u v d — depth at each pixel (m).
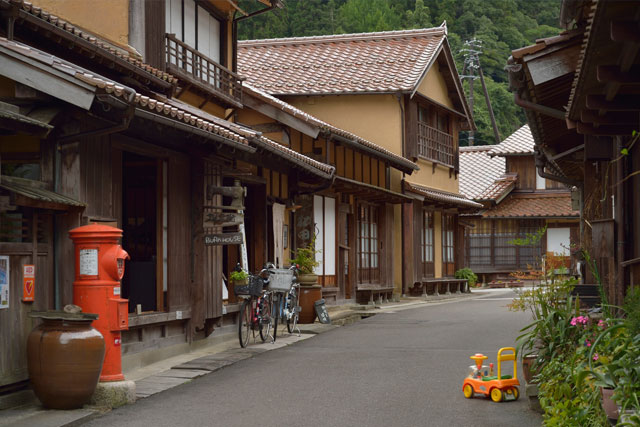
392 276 24.27
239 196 12.50
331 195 20.19
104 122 8.84
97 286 8.45
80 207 8.76
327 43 27.92
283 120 18.81
